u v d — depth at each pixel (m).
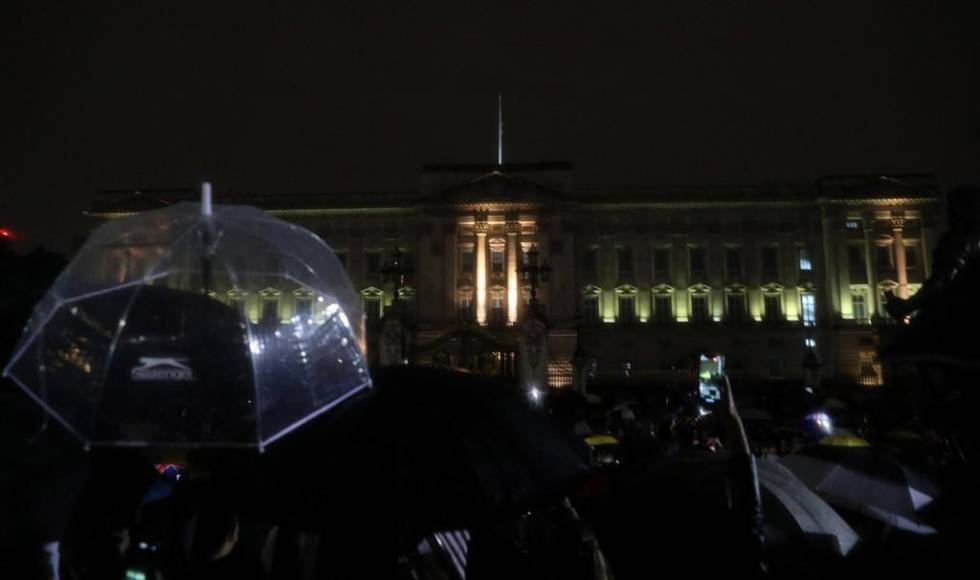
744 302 98.31
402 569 6.55
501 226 98.69
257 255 5.77
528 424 5.98
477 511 5.28
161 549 6.56
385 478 5.35
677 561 5.59
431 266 98.31
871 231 97.12
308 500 5.47
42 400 5.25
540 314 44.22
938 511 5.85
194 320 5.45
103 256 5.70
